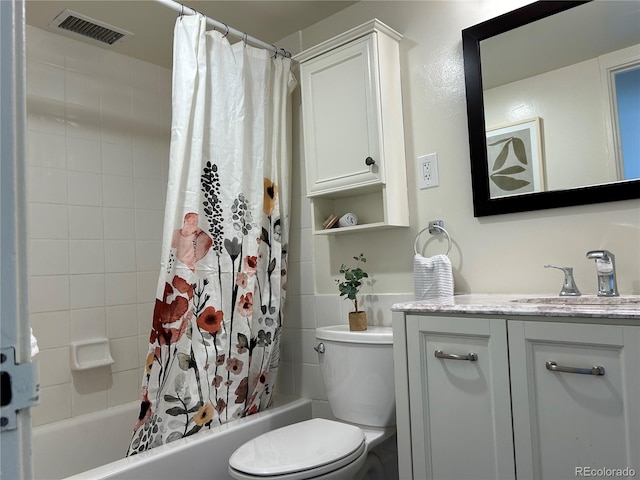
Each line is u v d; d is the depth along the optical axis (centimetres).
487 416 119
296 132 232
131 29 223
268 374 208
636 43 143
